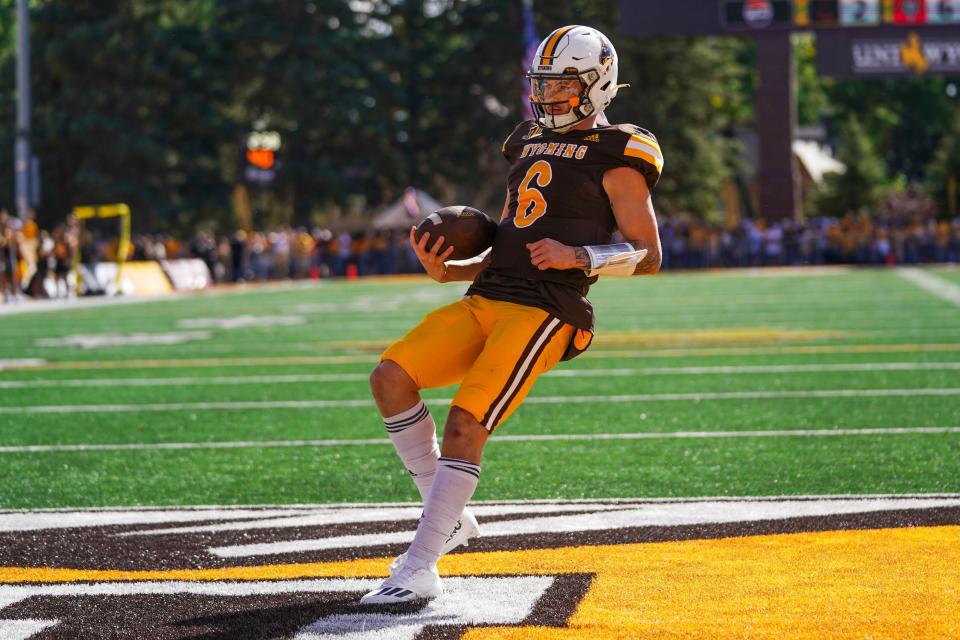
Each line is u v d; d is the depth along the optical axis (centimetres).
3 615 1525
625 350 5141
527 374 1573
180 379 4356
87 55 17700
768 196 15562
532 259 1542
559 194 1622
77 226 10888
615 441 2911
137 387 4131
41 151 17812
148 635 1437
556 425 3170
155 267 12175
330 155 19875
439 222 1645
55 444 2988
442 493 1533
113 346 5728
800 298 8694
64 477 2555
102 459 2770
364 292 11375
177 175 18650
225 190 18975
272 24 19162
